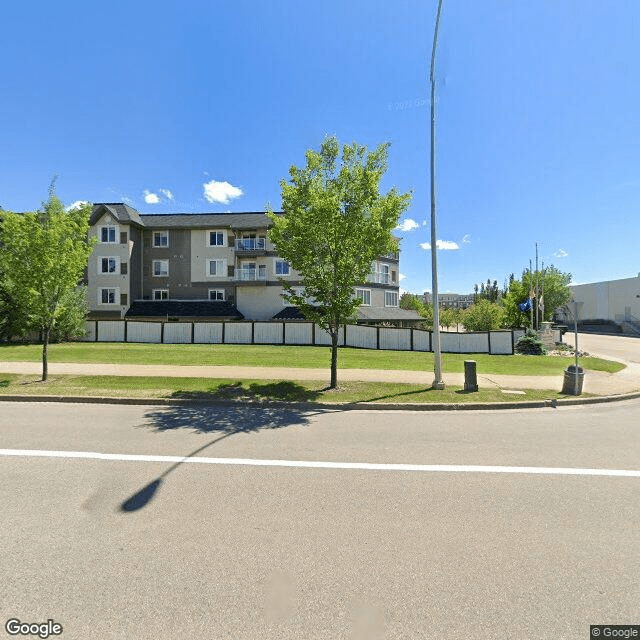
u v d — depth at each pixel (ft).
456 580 9.69
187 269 112.06
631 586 9.54
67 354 56.13
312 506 13.51
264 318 108.37
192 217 115.34
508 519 12.75
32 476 15.83
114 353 57.52
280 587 9.36
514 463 17.89
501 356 66.23
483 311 122.72
